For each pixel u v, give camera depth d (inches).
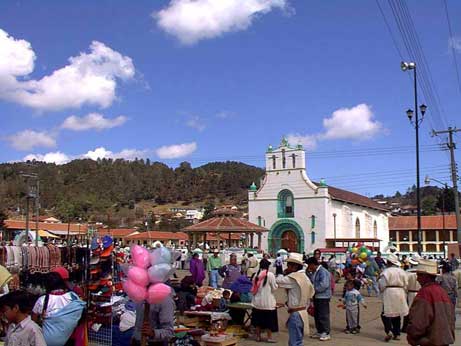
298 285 373.4
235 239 2329.0
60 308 258.1
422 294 262.1
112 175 6909.5
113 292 462.0
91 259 436.5
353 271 899.4
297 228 2224.4
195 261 722.2
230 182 6948.8
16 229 2588.6
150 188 6909.5
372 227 2768.2
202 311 499.2
